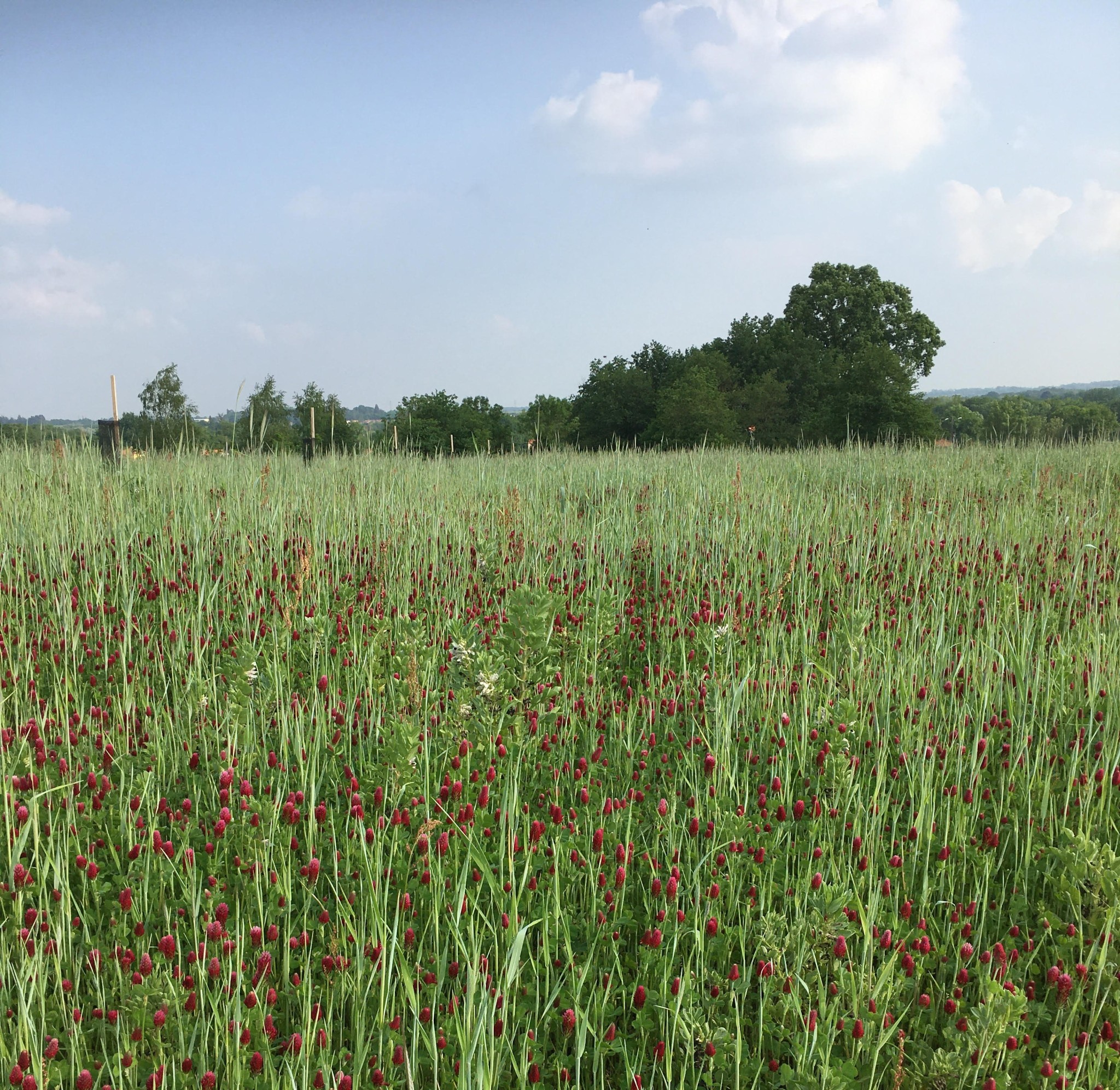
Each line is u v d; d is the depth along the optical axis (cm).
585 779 393
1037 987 303
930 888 346
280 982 285
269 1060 239
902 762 435
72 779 373
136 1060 238
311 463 1243
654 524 889
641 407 6569
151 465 1066
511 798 335
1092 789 369
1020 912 335
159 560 705
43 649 537
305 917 292
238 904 297
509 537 793
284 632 506
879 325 7244
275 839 323
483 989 234
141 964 263
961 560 765
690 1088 261
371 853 323
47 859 293
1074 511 940
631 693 476
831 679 468
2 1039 229
